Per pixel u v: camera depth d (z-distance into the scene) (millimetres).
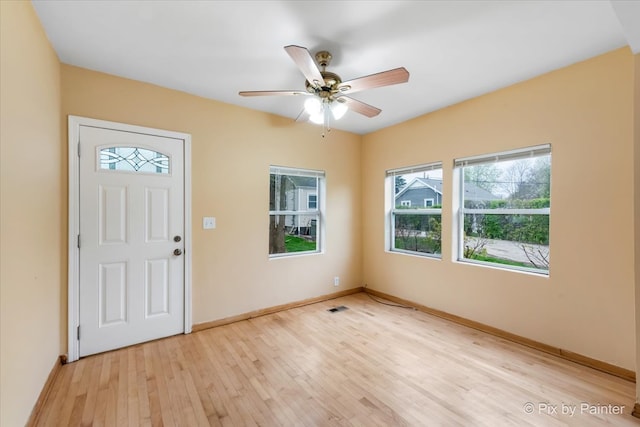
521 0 1593
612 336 2094
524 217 2672
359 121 3670
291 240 3686
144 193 2596
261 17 1737
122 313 2496
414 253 3680
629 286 2023
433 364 2246
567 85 2293
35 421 1635
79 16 1724
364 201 4285
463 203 3160
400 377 2072
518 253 2713
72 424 1618
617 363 2068
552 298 2398
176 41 1985
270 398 1844
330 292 3957
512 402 1803
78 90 2305
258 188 3285
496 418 1666
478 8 1659
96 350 2377
